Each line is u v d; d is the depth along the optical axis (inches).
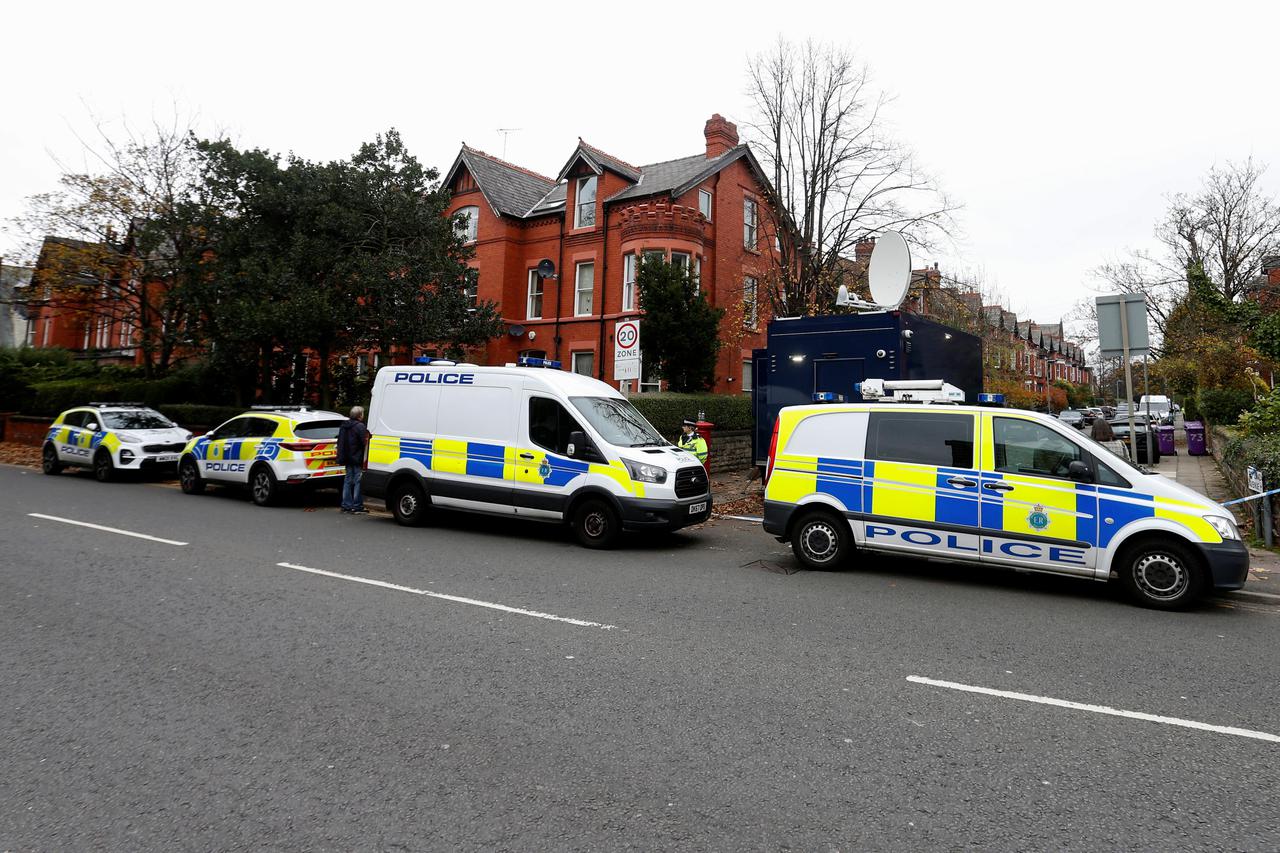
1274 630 230.1
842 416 312.8
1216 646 213.2
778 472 321.7
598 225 902.4
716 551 357.4
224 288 704.4
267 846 111.6
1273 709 167.5
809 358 415.2
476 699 168.1
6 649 200.4
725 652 202.7
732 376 914.1
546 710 162.4
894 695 173.0
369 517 459.5
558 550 355.6
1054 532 266.8
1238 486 450.3
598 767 136.8
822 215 722.8
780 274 768.9
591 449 362.0
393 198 689.0
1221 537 243.3
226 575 289.0
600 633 218.8
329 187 701.9
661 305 682.2
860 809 123.0
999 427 283.1
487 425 396.5
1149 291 1224.8
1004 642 214.4
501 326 762.2
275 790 128.0
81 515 434.9
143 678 179.9
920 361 414.6
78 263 844.0
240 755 140.9
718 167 901.2
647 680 181.0
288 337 664.4
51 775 133.1
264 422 519.2
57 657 194.4
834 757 141.6
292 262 672.4
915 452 295.4
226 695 169.8
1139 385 1430.9
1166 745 148.4
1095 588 283.3
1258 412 429.1
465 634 216.4
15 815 120.0
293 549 346.0
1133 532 254.4
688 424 463.2
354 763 137.8
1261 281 1163.3
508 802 124.5
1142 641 216.8
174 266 805.2
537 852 110.3
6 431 1017.5
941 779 133.5
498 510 388.5
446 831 115.6
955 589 279.9
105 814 120.3
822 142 711.7
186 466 561.3
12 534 369.7
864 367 400.2
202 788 128.6
